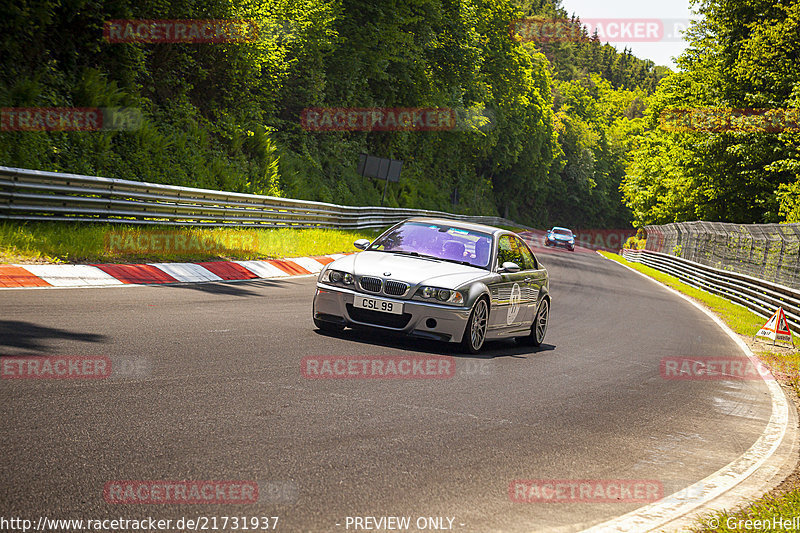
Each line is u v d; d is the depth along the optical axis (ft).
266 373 19.72
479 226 31.27
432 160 201.46
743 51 132.16
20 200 38.50
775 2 132.26
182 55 75.66
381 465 13.50
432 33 153.89
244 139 87.35
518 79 234.58
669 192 153.48
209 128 81.41
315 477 12.42
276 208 68.85
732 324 56.29
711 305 73.36
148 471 11.79
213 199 57.00
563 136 336.29
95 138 57.98
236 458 12.89
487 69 225.76
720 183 132.46
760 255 75.25
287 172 99.40
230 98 86.63
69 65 61.00
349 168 136.15
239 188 78.02
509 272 28.86
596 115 389.39
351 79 132.16
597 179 360.69
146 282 35.42
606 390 24.08
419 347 26.66
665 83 171.22
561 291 65.62
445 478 13.24
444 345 27.81
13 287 28.53
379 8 135.13
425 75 162.81
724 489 14.80
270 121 104.78
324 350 23.88
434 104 169.27
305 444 14.16
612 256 181.16
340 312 26.35
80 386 16.08
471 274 27.22
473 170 246.88
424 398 19.27
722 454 18.02
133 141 63.10
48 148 51.85
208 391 17.12
